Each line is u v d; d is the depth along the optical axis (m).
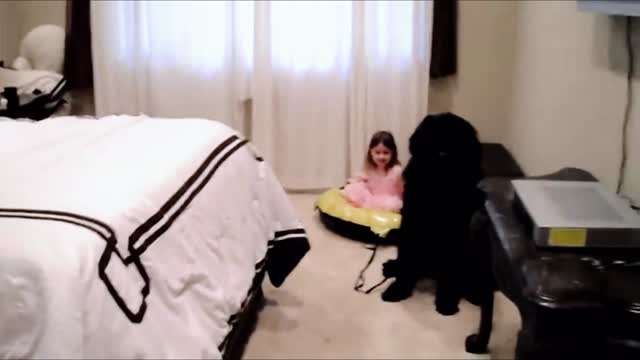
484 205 2.08
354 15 3.74
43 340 1.21
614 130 2.38
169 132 2.19
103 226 1.37
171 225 1.60
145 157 1.85
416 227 2.62
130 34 3.85
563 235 1.62
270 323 2.45
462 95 4.06
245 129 4.03
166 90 3.91
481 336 2.24
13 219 1.35
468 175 2.63
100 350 1.25
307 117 3.94
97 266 1.29
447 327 2.44
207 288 1.69
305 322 2.46
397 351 2.27
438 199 2.60
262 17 3.73
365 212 3.23
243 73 3.87
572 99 2.85
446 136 2.66
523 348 1.45
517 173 3.48
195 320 1.58
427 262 2.61
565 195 1.87
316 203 3.60
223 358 1.82
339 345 2.31
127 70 3.90
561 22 3.01
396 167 3.38
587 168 2.67
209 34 3.82
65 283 1.23
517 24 3.87
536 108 3.41
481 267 2.22
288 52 3.83
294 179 4.02
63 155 1.82
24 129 2.14
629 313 1.36
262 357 2.22
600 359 1.40
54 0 3.98
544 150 3.26
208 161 2.00
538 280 1.45
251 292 2.13
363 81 3.84
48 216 1.37
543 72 3.30
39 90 3.48
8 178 1.59
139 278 1.41
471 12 3.95
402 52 3.82
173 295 1.52
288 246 2.43
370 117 3.90
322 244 3.21
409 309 2.58
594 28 2.59
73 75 3.92
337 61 3.82
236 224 2.03
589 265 1.53
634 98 2.21
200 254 1.71
